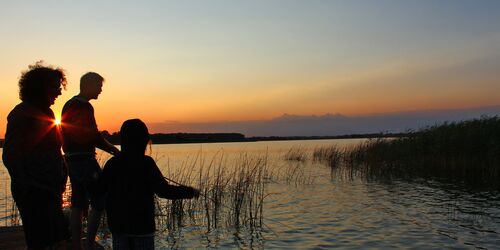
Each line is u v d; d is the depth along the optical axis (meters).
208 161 45.69
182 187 4.09
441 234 11.02
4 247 6.07
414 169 26.53
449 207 14.86
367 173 25.59
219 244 10.30
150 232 3.98
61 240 4.52
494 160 23.69
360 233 11.30
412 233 11.17
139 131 4.01
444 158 25.89
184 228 11.93
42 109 4.30
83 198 5.28
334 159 30.81
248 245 10.22
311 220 13.11
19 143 4.08
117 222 3.94
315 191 19.61
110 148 5.46
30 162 4.20
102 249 5.81
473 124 26.22
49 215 4.35
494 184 20.42
